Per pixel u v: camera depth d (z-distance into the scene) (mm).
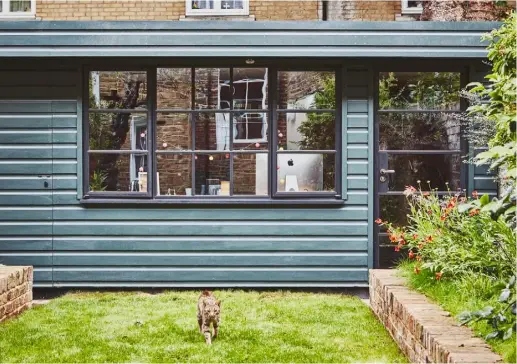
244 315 6051
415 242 5707
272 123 7328
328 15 8852
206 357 4645
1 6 8797
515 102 3658
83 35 6984
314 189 7383
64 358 4641
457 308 4430
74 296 7078
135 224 7352
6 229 7312
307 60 7262
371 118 7340
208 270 7363
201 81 7363
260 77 7363
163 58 7207
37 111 7309
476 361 3326
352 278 7336
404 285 5535
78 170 7309
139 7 8742
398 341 4941
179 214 7355
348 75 7344
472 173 7387
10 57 7008
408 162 7484
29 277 6461
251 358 4625
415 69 7434
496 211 3141
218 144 7387
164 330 5449
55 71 7312
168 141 7379
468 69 7414
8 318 5863
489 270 4750
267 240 7355
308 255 7359
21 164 7316
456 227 5219
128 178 7379
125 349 4879
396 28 7035
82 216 7340
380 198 7477
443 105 7473
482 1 8258
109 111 7352
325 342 5086
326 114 7402
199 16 8711
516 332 3371
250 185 7383
